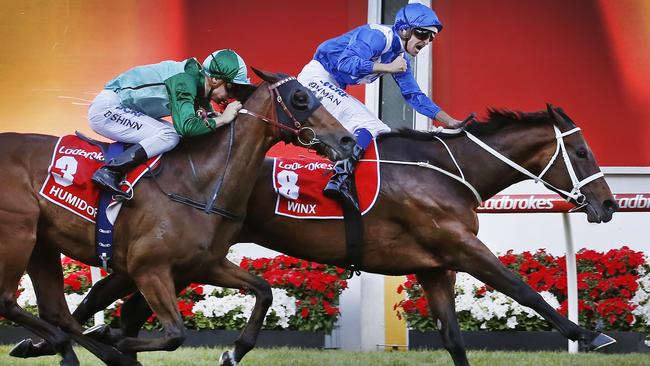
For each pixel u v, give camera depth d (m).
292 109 8.81
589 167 9.72
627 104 13.48
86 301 9.68
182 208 8.66
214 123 8.72
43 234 8.87
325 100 9.80
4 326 12.05
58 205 8.73
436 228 9.48
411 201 9.50
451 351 9.70
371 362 10.97
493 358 11.16
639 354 11.57
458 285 12.14
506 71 13.61
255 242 9.73
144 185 8.70
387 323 13.12
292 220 9.53
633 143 13.45
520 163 9.78
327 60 10.01
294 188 9.52
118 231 8.72
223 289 12.23
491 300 12.04
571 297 11.51
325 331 12.15
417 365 10.80
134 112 8.91
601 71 13.52
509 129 9.80
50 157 8.80
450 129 9.88
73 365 9.03
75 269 12.38
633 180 13.43
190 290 12.23
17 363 10.61
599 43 13.54
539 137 9.73
